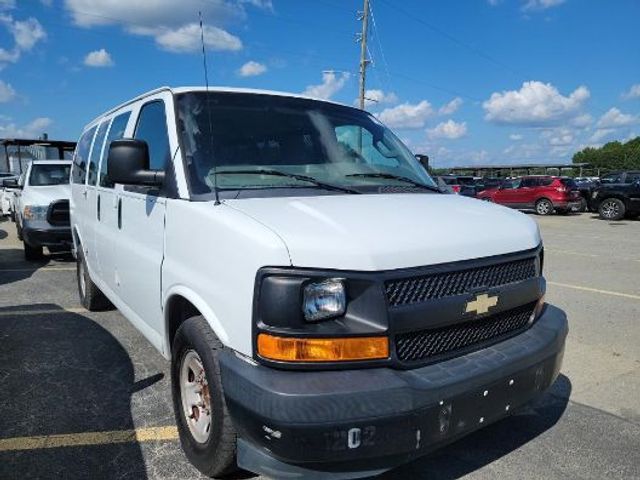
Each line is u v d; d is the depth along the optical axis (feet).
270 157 11.21
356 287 7.67
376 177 12.00
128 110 14.65
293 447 7.20
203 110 11.42
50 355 16.10
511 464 10.73
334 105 13.67
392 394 7.42
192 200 9.92
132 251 12.69
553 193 78.79
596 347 17.57
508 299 9.27
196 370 9.93
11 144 47.85
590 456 11.07
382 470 7.70
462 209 10.43
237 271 8.12
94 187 16.97
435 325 8.16
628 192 69.82
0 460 10.50
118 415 12.39
